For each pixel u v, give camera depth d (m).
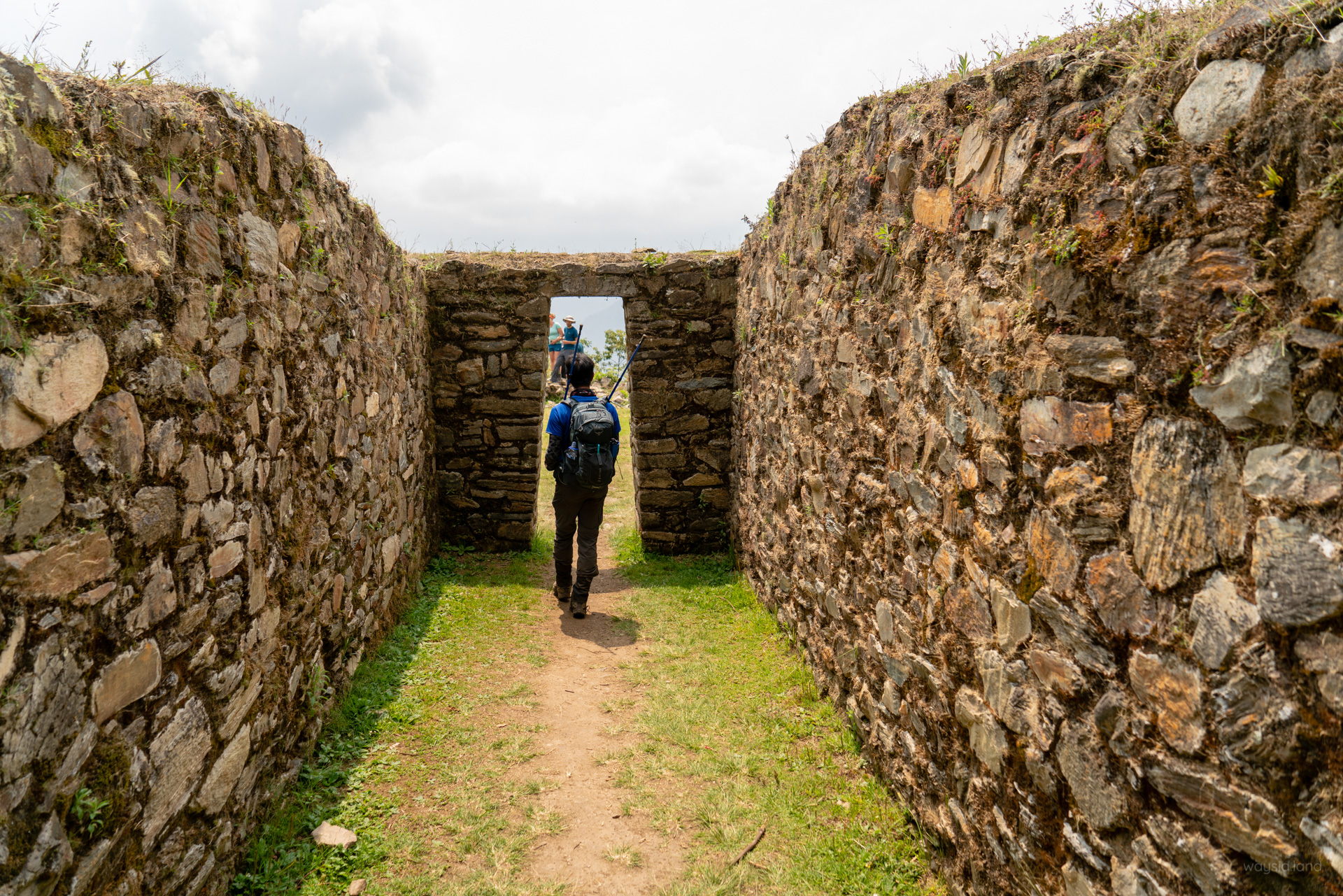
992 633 2.21
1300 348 1.21
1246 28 1.35
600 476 5.11
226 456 2.39
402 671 4.15
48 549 1.52
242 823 2.50
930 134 2.64
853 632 3.51
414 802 2.95
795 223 4.53
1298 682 1.22
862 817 2.90
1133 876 1.59
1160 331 1.52
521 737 3.51
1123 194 1.63
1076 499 1.78
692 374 6.96
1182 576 1.47
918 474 2.75
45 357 1.51
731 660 4.49
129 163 1.85
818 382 4.04
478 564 6.63
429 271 6.67
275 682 2.79
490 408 6.94
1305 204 1.21
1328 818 1.17
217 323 2.32
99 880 1.69
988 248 2.22
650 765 3.29
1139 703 1.59
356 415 4.03
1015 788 2.08
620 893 2.50
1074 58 1.85
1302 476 1.21
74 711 1.61
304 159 3.19
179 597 2.07
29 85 1.51
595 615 5.39
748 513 6.13
